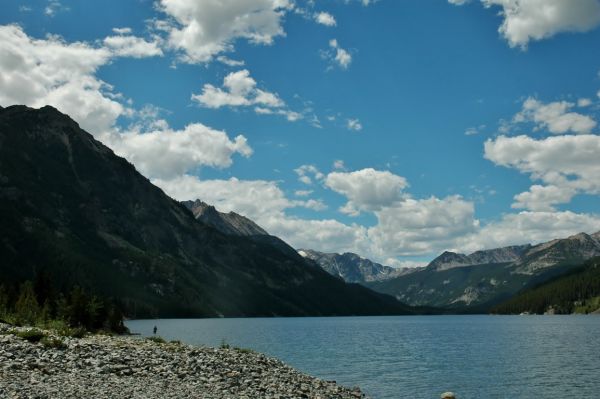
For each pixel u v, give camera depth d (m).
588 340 135.88
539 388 57.78
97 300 117.19
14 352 32.88
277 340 140.00
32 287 119.44
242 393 31.12
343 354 97.81
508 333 179.12
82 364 32.91
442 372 70.69
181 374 34.19
